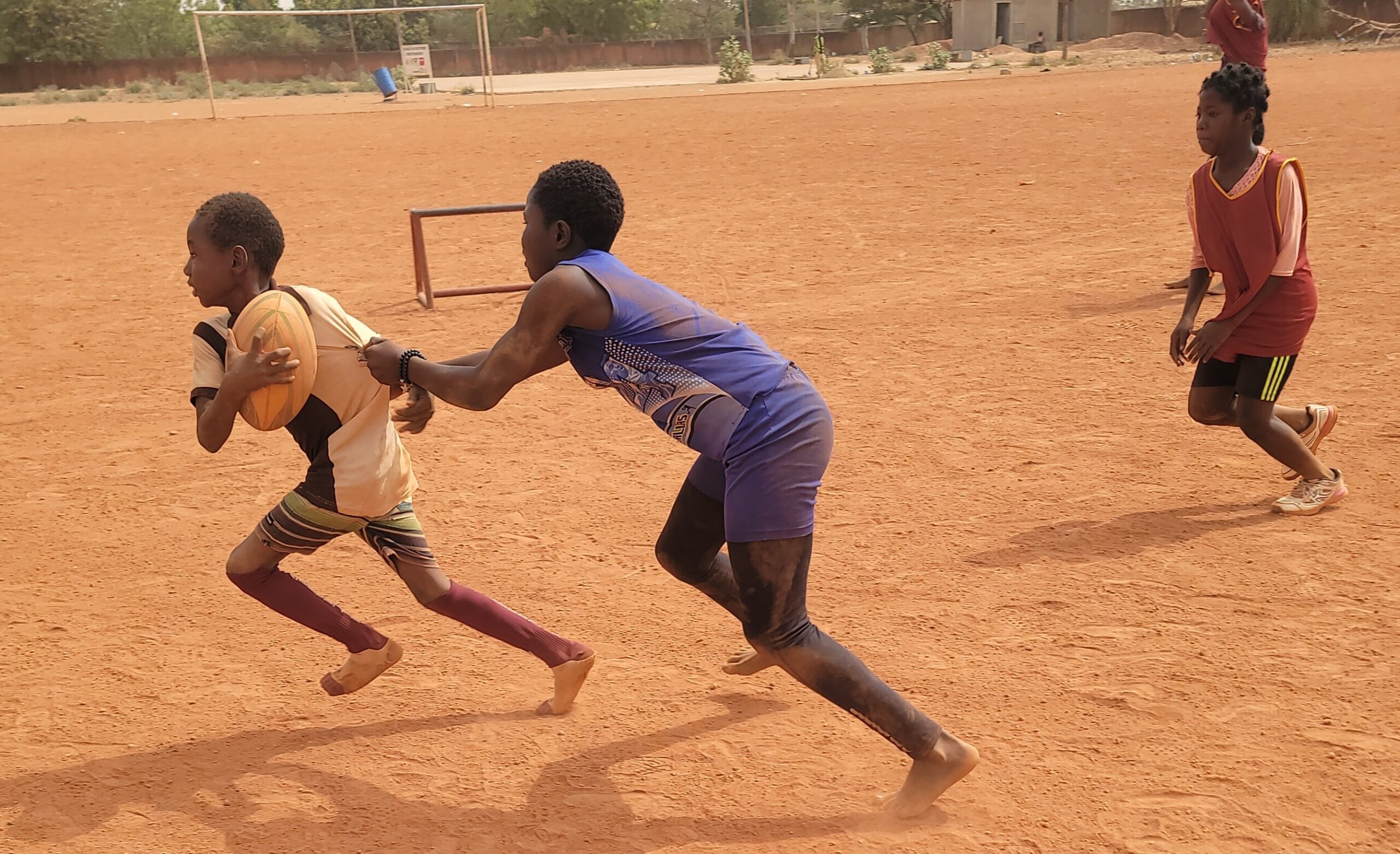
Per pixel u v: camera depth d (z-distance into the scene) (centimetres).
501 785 353
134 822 339
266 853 323
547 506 592
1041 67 4944
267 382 324
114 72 6500
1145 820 327
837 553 518
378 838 328
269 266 350
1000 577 487
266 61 6806
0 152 2653
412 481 372
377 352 332
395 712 400
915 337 886
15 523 591
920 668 416
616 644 446
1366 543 503
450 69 7281
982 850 316
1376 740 361
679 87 4719
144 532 575
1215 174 503
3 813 345
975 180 1659
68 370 895
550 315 307
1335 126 2000
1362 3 5469
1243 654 416
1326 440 628
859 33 8350
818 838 324
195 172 2162
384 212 1619
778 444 313
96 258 1366
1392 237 1133
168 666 438
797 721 388
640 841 324
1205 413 546
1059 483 589
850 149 2112
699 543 371
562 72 7275
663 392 317
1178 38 5834
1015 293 1012
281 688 420
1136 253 1143
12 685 425
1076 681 403
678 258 1214
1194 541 513
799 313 972
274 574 374
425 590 371
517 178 1912
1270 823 323
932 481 600
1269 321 507
